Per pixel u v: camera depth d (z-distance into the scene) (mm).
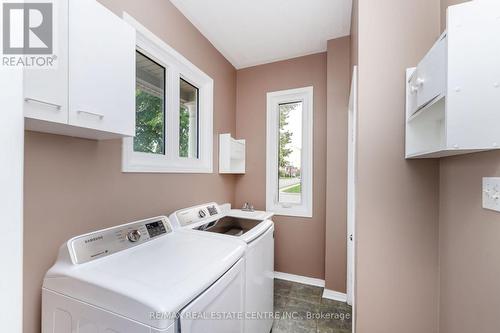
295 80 2566
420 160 1104
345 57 2191
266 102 2695
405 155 1094
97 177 1166
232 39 2223
